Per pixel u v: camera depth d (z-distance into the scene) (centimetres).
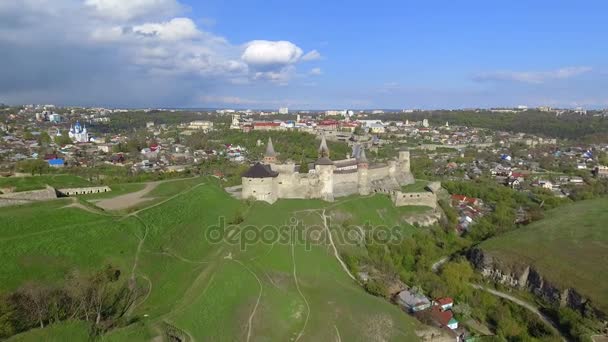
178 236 10400
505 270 12200
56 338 6134
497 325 9806
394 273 11188
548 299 10975
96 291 7544
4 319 6266
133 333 6625
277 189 14450
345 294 9294
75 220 9819
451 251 14188
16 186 13038
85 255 8769
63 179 15025
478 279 12138
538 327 9944
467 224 16738
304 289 9244
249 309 8056
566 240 13088
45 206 10300
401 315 8994
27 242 8500
